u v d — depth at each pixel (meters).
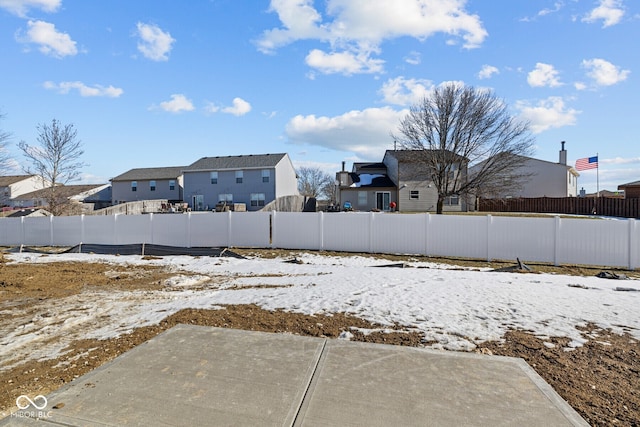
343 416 2.49
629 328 4.24
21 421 2.46
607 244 9.28
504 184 19.52
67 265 9.36
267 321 4.59
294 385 2.91
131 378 3.03
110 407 2.60
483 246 10.41
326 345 3.76
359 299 5.55
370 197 31.20
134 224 13.66
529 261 9.98
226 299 5.68
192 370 3.17
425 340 3.93
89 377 3.05
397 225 11.26
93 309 5.18
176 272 8.34
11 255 11.63
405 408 2.58
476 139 19.42
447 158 19.89
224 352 3.57
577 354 3.56
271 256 11.18
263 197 33.78
